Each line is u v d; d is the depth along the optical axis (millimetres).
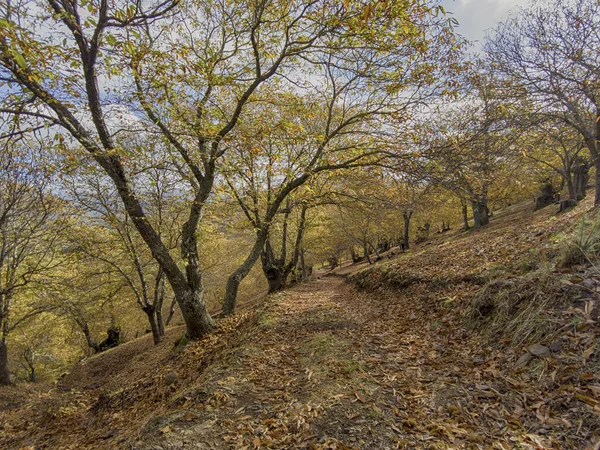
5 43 3908
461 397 3529
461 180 6879
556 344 3678
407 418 3307
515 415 3031
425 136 7898
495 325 4910
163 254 9047
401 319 7453
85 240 13234
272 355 5898
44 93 5922
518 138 7691
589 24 9820
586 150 18172
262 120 8180
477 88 9812
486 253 9273
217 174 8805
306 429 3314
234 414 3822
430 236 39156
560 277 4520
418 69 7707
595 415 2709
